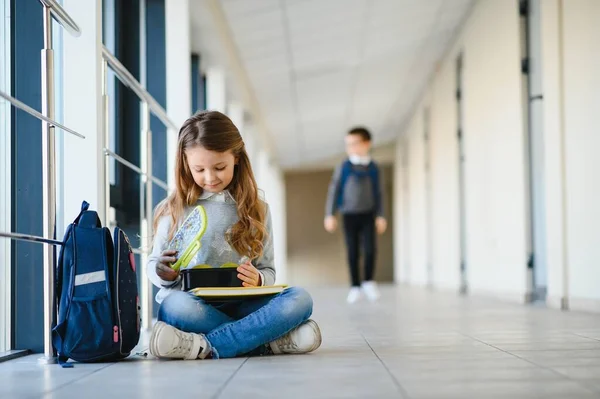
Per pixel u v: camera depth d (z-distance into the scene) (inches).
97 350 72.9
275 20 231.6
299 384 56.6
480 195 244.5
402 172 495.8
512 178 203.5
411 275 452.1
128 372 65.7
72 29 80.3
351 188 225.9
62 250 74.2
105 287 73.6
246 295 74.2
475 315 146.9
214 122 77.0
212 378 60.5
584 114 153.6
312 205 645.3
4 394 54.6
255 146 377.1
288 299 76.0
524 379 58.5
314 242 642.2
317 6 222.4
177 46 172.4
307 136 462.9
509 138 205.8
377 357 74.6
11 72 85.5
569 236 163.0
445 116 309.7
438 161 330.6
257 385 56.2
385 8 234.7
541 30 173.6
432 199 350.6
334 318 145.0
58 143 96.3
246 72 291.1
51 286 74.8
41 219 84.2
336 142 502.0
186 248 76.7
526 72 195.2
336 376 60.7
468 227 265.3
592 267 151.9
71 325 72.7
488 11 227.1
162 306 76.3
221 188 78.4
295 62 286.5
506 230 211.0
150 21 172.6
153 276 79.1
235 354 75.3
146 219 118.6
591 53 149.7
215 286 75.6
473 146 254.2
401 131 492.1
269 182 470.6
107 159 94.8
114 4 142.8
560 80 164.1
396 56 301.4
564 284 165.9
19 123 85.0
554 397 50.0
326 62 293.0
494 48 220.8
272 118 391.9
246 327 74.7
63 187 93.0
